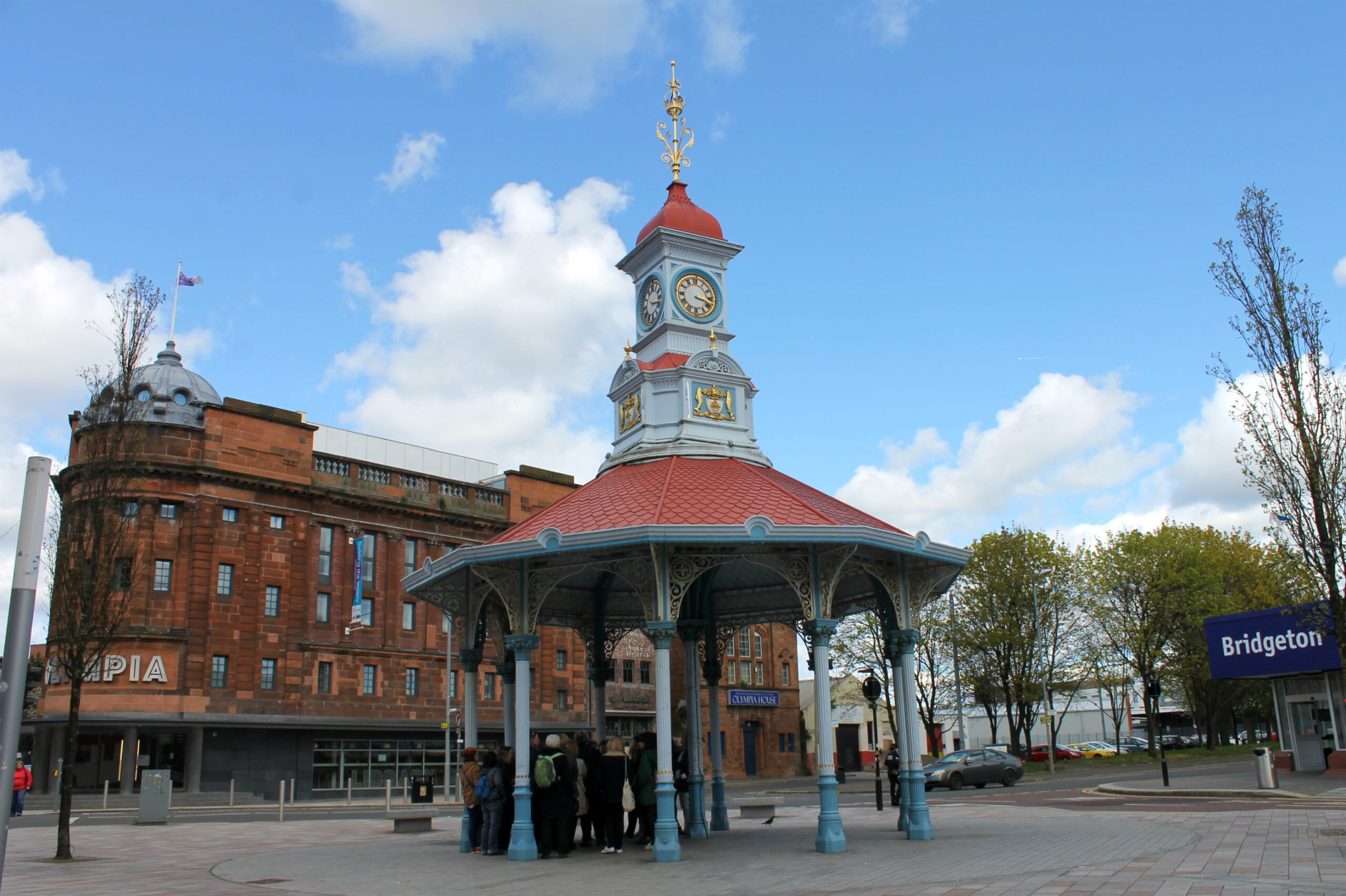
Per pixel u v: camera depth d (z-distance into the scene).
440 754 61.62
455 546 65.06
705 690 74.94
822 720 18.50
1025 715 65.25
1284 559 31.94
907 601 20.94
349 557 60.22
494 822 19.33
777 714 81.38
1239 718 84.25
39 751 51.28
